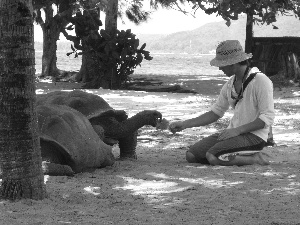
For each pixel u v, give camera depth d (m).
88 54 21.95
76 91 7.21
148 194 5.20
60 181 5.68
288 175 6.18
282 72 22.75
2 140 4.78
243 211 4.61
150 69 48.53
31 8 4.68
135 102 15.70
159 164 6.95
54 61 28.78
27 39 4.67
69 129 6.13
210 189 5.43
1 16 4.62
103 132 6.80
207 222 4.22
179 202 4.90
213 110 7.04
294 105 15.23
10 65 4.64
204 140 7.04
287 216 4.45
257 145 6.80
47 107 6.36
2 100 4.71
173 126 6.94
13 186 4.80
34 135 4.84
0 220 4.14
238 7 8.55
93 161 6.34
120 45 21.83
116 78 22.12
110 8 22.45
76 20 21.86
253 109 6.80
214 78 29.50
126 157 7.41
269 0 8.81
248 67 6.84
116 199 4.99
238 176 6.09
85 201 4.88
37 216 4.31
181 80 27.09
